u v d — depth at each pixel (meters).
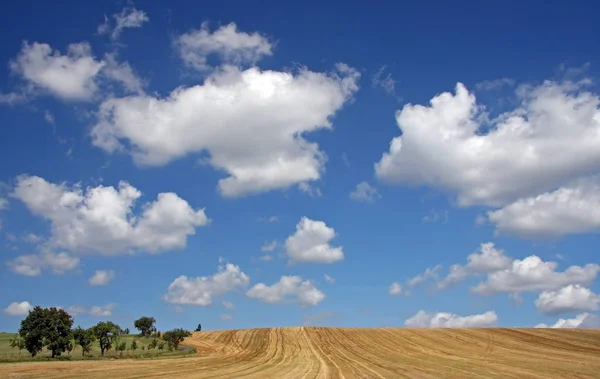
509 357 58.28
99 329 69.56
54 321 60.34
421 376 40.75
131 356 67.56
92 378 35.81
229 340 94.19
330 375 42.06
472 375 41.06
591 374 40.97
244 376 41.03
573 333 82.56
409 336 86.94
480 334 84.69
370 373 43.62
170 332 86.31
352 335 91.19
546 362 51.81
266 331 102.06
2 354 62.09
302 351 72.06
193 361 57.78
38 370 40.22
